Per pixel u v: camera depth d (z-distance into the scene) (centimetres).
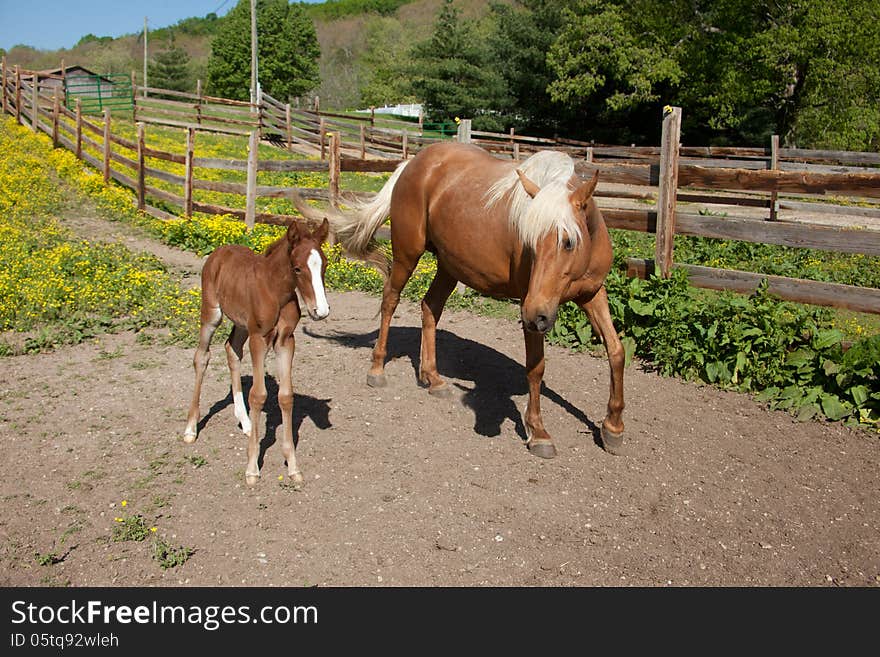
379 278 995
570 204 439
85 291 838
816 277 970
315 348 741
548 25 3997
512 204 496
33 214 1314
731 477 505
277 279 443
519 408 609
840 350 604
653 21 3281
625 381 667
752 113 3478
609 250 501
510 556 414
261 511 447
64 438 527
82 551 405
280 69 6091
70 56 10781
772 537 438
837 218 1502
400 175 634
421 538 427
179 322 791
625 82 3672
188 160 1297
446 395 621
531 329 441
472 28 4525
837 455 535
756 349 650
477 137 3841
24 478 473
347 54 10394
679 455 534
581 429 573
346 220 661
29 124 2214
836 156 1678
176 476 482
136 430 543
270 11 6003
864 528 446
